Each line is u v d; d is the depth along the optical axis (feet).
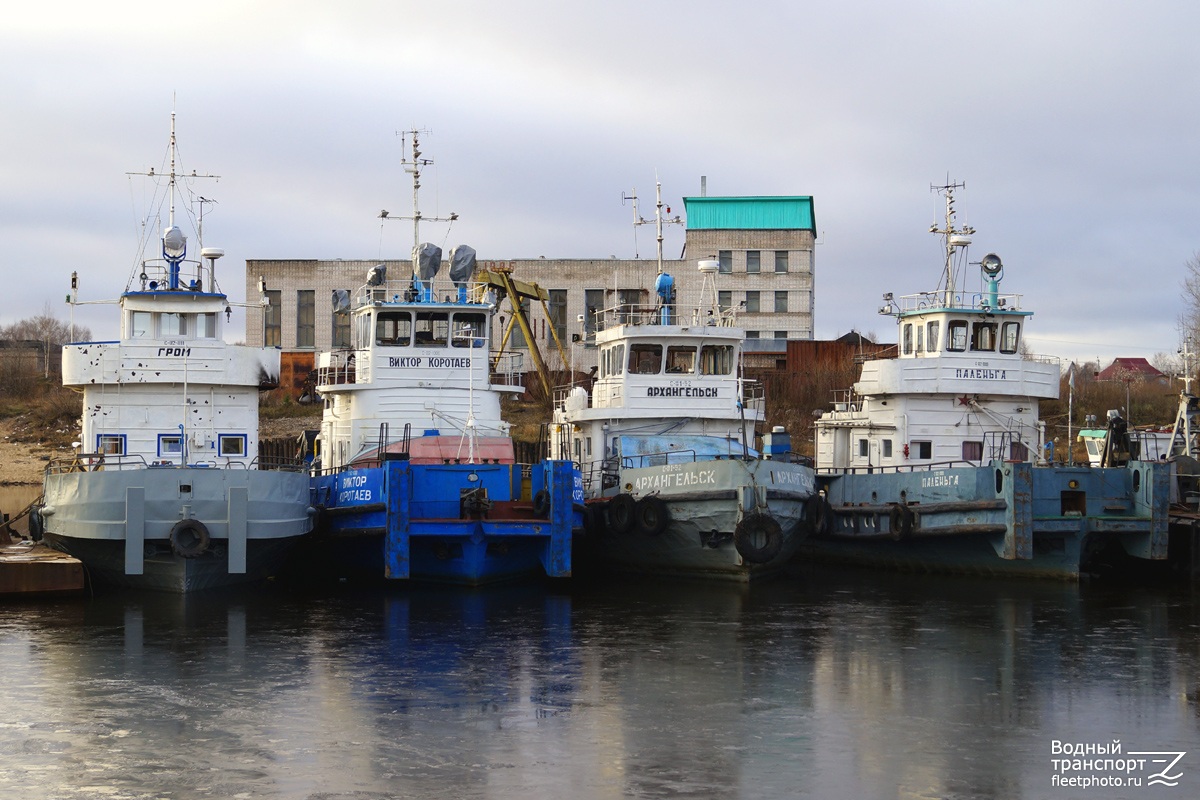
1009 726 65.51
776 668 77.36
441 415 121.60
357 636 86.02
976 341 130.11
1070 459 126.52
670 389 125.29
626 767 58.44
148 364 107.86
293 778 56.54
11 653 79.61
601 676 74.84
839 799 54.85
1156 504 111.86
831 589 110.83
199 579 99.66
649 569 117.60
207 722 64.69
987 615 96.53
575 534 111.65
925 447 127.75
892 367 127.44
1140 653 82.23
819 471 133.80
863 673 76.28
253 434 111.04
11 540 122.21
